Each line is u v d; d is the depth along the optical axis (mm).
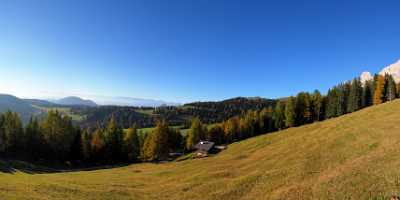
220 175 47531
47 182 46062
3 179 45375
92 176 62094
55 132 99250
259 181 37969
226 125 134750
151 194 41844
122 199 38094
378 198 21156
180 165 75312
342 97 120812
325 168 34625
